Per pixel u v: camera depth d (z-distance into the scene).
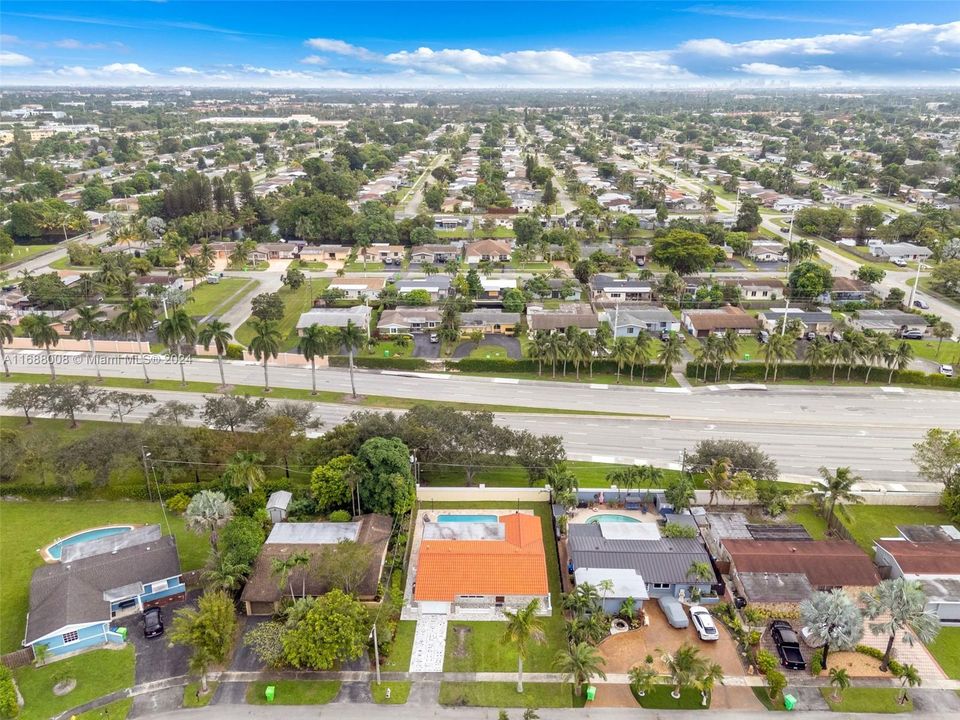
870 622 71.00
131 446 89.88
